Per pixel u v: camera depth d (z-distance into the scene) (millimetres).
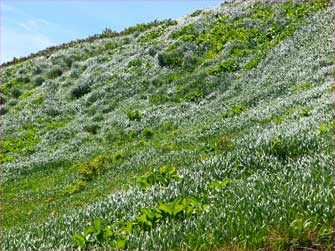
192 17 45875
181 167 13828
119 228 7531
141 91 32875
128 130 26422
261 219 6133
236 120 21422
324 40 29203
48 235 7938
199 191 8898
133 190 10461
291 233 5723
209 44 36250
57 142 28016
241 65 31344
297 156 10219
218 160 10930
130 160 19672
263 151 10570
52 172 22484
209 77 30984
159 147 20891
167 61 35344
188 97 29297
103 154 23484
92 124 28812
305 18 34688
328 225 5816
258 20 37125
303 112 17047
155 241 6078
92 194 15188
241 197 7324
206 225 6172
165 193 8930
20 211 16281
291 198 6629
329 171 8102
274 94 24547
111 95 33281
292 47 30656
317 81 23719
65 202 15234
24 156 26797
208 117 25000
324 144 10438
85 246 6613
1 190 21094
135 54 39406
